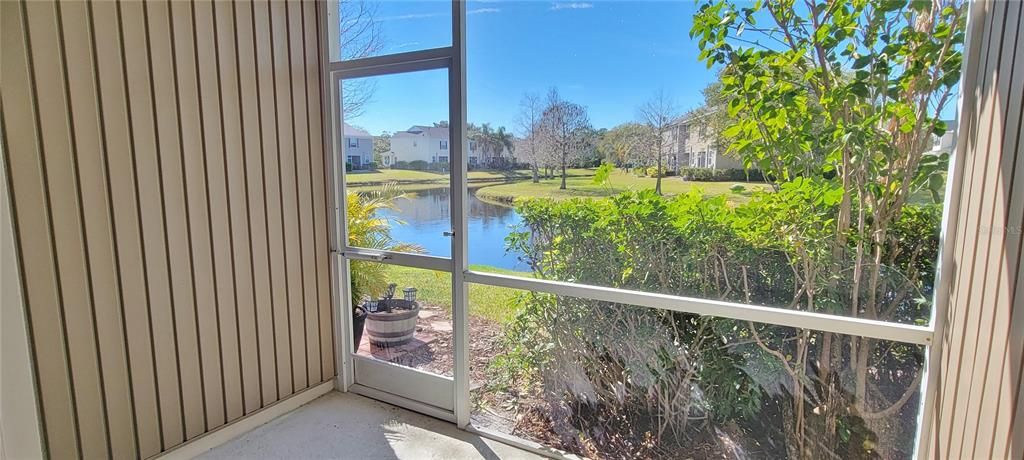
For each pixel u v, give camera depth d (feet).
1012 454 3.38
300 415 8.86
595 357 7.40
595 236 7.07
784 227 6.03
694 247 6.49
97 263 6.32
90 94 6.12
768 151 6.00
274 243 8.53
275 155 8.43
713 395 6.64
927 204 5.38
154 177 6.81
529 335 7.85
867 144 5.58
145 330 6.85
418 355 9.02
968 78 4.88
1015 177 3.56
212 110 7.44
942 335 5.24
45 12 5.70
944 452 4.98
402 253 8.71
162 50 6.78
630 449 7.24
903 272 5.56
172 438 7.27
